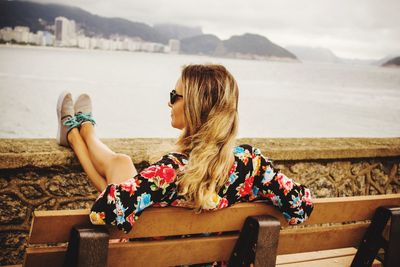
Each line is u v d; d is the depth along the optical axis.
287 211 1.70
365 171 3.92
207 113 1.56
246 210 1.64
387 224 2.03
